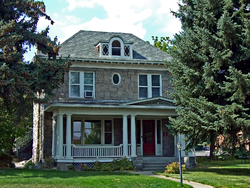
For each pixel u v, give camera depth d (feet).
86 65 75.05
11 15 60.13
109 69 76.69
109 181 42.73
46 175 48.34
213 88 54.90
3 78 52.49
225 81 56.39
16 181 41.22
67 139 65.51
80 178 44.91
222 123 50.49
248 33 51.78
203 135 56.13
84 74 75.25
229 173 54.95
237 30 54.24
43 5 61.52
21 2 59.16
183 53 58.39
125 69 77.66
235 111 51.85
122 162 64.75
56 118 70.79
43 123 71.82
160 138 79.10
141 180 44.11
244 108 51.19
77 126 74.02
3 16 59.62
